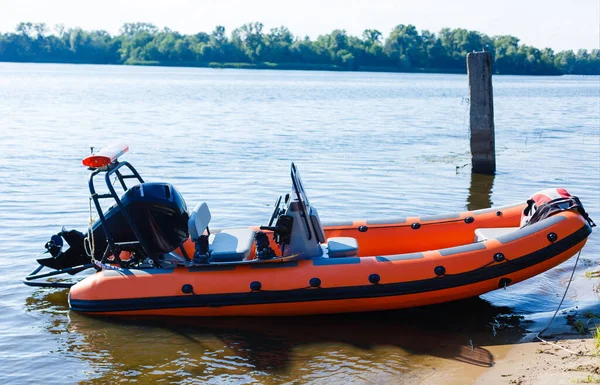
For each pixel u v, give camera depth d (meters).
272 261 7.31
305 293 7.22
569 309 7.46
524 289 8.18
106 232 7.46
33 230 10.55
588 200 12.73
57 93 44.56
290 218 7.48
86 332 7.09
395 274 7.23
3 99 37.81
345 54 137.50
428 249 8.61
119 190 13.43
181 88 54.66
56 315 7.52
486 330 7.04
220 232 8.20
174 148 19.03
